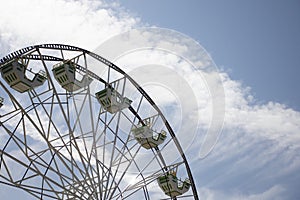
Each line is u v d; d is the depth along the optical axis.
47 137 31.58
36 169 30.77
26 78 32.06
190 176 38.62
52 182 31.36
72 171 31.64
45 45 32.12
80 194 32.88
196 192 38.66
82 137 32.53
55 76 33.56
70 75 33.28
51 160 31.56
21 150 30.62
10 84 32.22
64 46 33.31
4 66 32.06
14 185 30.11
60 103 30.98
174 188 37.38
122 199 34.44
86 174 32.34
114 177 33.88
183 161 38.22
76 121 32.56
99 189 32.69
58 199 32.19
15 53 31.66
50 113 32.06
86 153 32.50
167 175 37.62
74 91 33.62
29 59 32.81
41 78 33.25
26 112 30.02
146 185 36.00
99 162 33.34
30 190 30.80
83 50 34.16
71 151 34.22
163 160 37.88
